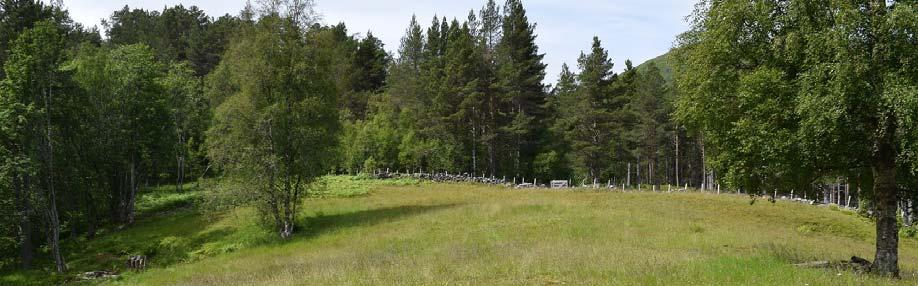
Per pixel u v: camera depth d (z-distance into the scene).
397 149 71.12
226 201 33.00
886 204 15.98
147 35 95.12
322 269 17.78
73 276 29.59
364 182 59.16
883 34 13.77
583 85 73.81
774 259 16.47
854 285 12.95
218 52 93.06
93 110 40.81
